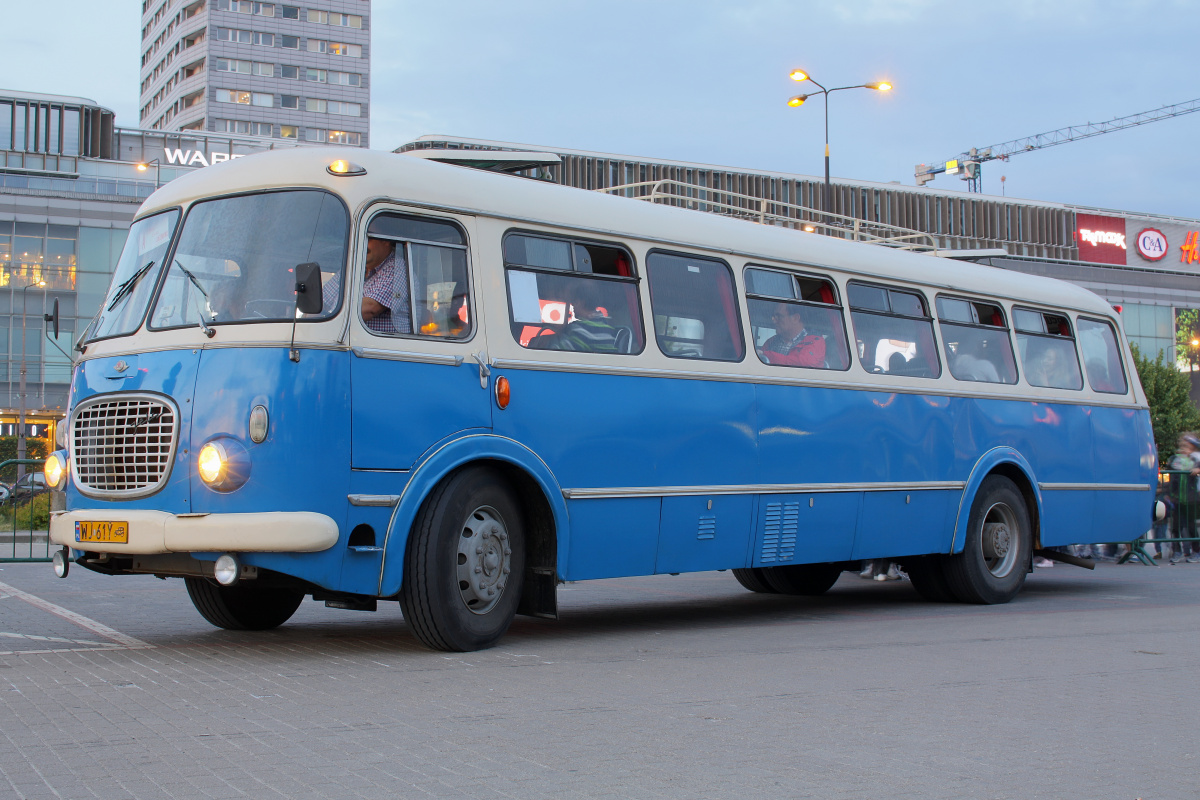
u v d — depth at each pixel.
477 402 8.12
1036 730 5.77
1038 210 80.94
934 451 11.71
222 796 4.36
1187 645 8.77
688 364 9.57
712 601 12.46
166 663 7.35
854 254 11.40
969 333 12.45
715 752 5.16
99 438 7.84
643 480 9.13
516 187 8.73
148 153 80.50
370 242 7.74
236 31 120.88
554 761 4.95
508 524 8.34
